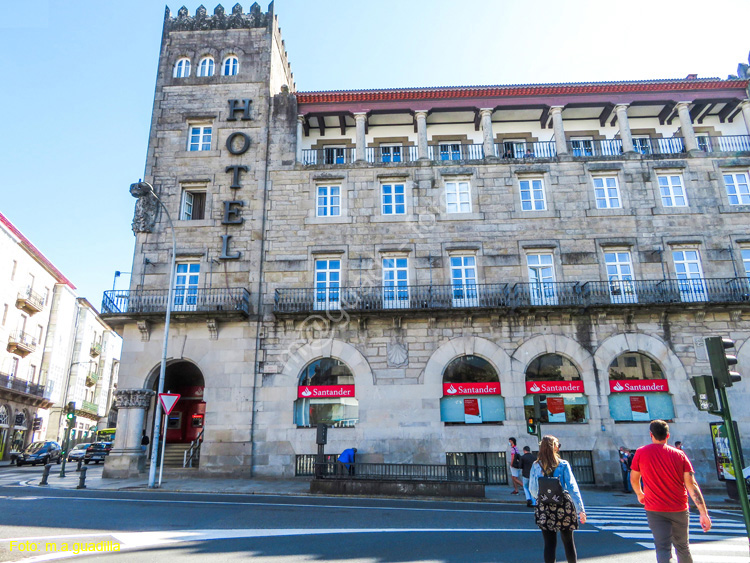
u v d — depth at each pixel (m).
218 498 14.88
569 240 22.44
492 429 20.14
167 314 18.84
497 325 21.28
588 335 20.98
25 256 42.03
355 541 8.95
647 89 24.14
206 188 23.83
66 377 50.75
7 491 16.12
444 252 22.48
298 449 20.34
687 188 22.97
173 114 24.80
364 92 24.34
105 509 12.19
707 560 7.78
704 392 7.10
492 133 24.16
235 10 26.64
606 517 12.51
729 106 24.75
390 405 20.59
